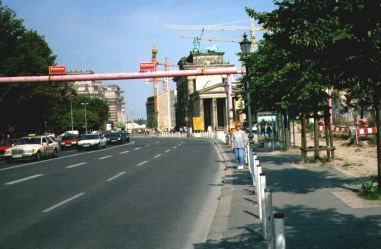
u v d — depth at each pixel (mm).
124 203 10977
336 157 19516
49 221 9000
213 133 69750
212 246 6363
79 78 41062
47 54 50844
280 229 3572
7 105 42625
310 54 7039
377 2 5441
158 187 13867
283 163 18484
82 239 7395
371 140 27797
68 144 50469
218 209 9383
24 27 42969
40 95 45062
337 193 10203
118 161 25688
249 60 20297
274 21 8172
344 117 38312
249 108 20719
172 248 6703
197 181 15195
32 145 30328
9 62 40469
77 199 11812
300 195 10227
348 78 6625
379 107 9500
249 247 6211
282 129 27328
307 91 15703
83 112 107500
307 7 6555
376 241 6062
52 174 19109
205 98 112500
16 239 7531
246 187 12617
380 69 6137
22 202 11609
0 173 20922
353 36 5719
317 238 6355
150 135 117438
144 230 7945
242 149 18344
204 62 131625
